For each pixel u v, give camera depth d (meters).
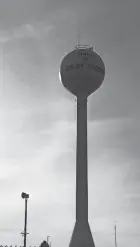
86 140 55.75
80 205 52.25
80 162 54.31
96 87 58.88
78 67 57.41
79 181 53.38
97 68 58.31
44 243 60.91
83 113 57.38
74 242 50.22
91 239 50.56
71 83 58.00
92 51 60.53
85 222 51.50
